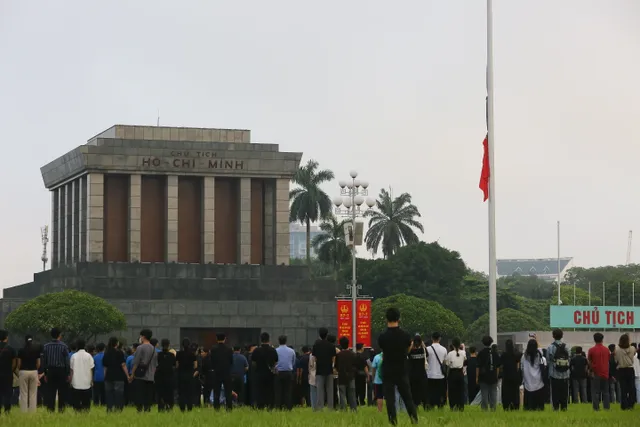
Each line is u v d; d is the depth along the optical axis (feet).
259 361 142.61
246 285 415.03
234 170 434.30
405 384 101.71
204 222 431.84
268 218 444.14
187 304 399.44
